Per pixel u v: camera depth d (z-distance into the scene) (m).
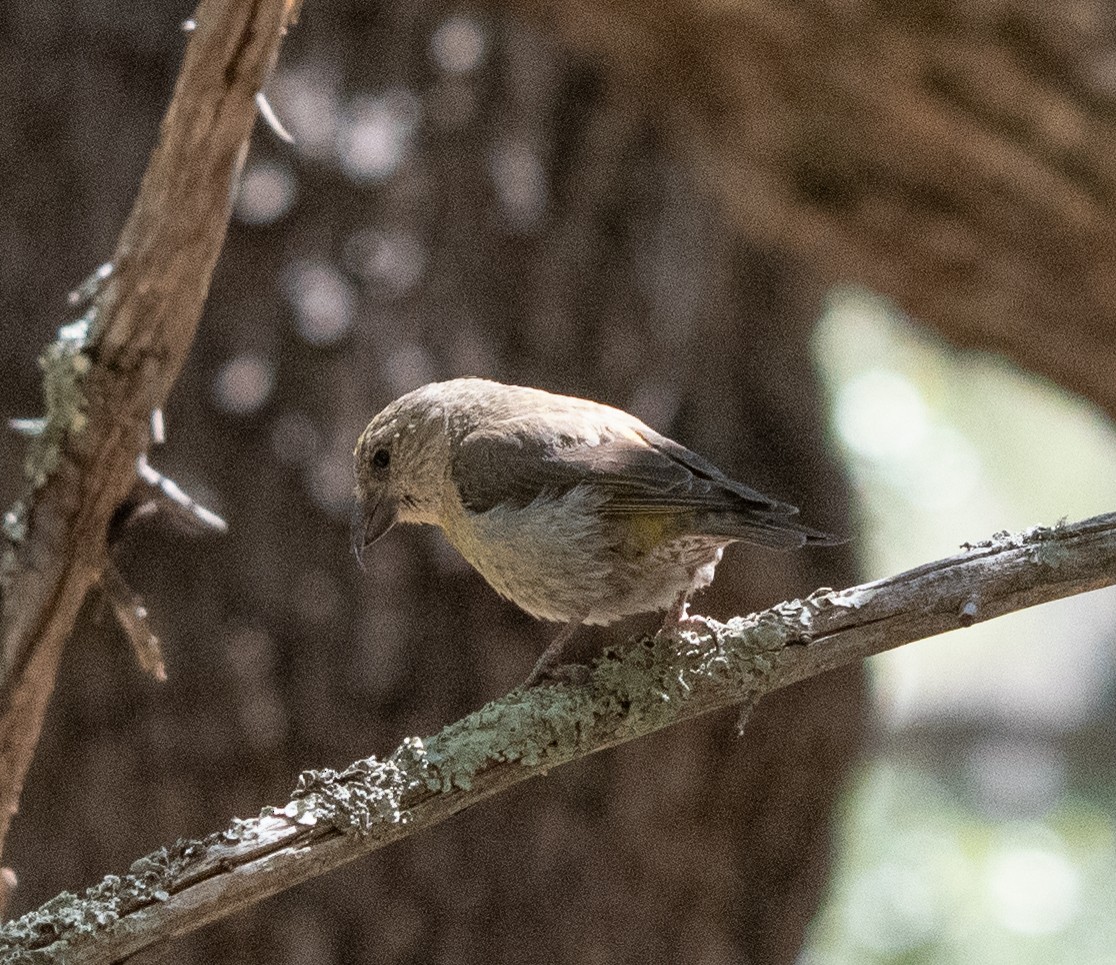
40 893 11.19
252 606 11.33
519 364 11.99
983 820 20.11
